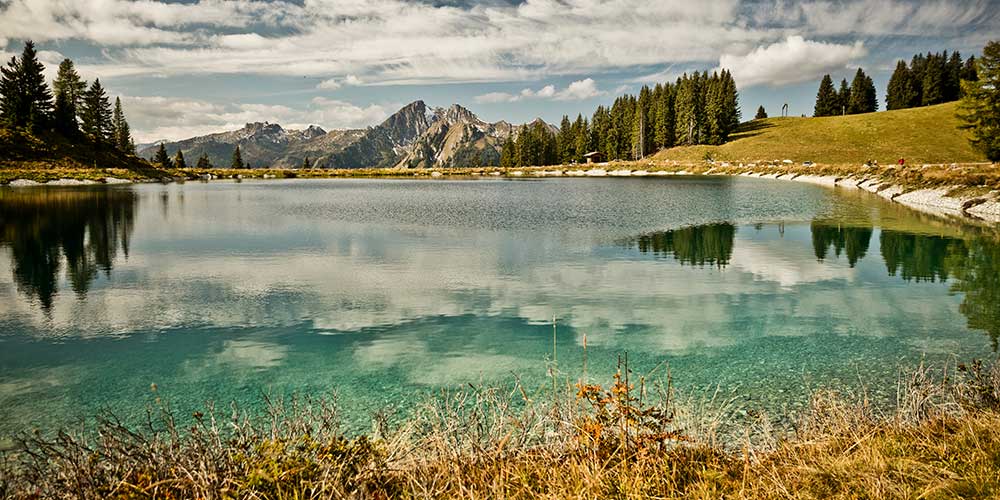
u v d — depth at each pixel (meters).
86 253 25.17
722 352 11.97
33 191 71.69
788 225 33.53
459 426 7.01
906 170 63.84
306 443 5.48
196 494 4.65
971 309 15.27
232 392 10.11
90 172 102.06
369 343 12.87
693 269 21.08
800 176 88.31
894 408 8.73
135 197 61.56
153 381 10.66
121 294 17.61
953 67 155.12
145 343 12.97
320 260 23.20
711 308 15.64
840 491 4.84
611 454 5.64
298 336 13.41
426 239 28.81
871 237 28.33
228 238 29.41
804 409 8.80
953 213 38.47
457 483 5.22
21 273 20.80
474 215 40.88
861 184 65.00
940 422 6.59
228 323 14.49
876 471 5.12
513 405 8.87
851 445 5.91
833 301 16.33
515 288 18.17
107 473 5.26
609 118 167.12
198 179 128.25
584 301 16.48
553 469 5.31
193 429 5.66
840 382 10.10
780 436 7.25
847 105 173.38
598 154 159.88
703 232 30.86
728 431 7.82
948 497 4.55
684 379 10.36
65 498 4.82
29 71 114.06
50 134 114.62
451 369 11.15
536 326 14.06
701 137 146.12
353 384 10.40
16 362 11.73
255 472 4.77
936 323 14.01
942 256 23.19
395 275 20.19
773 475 5.25
